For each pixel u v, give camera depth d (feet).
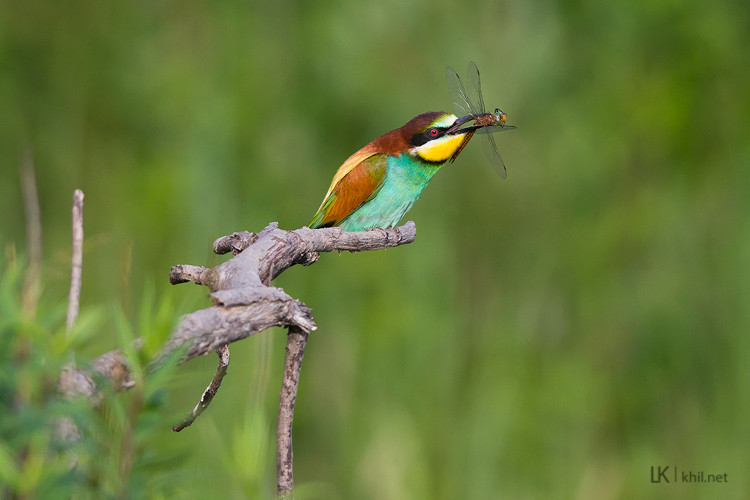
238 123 42.96
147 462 5.28
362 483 34.68
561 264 41.45
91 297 35.47
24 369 4.88
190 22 45.57
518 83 42.55
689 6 44.73
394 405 36.55
